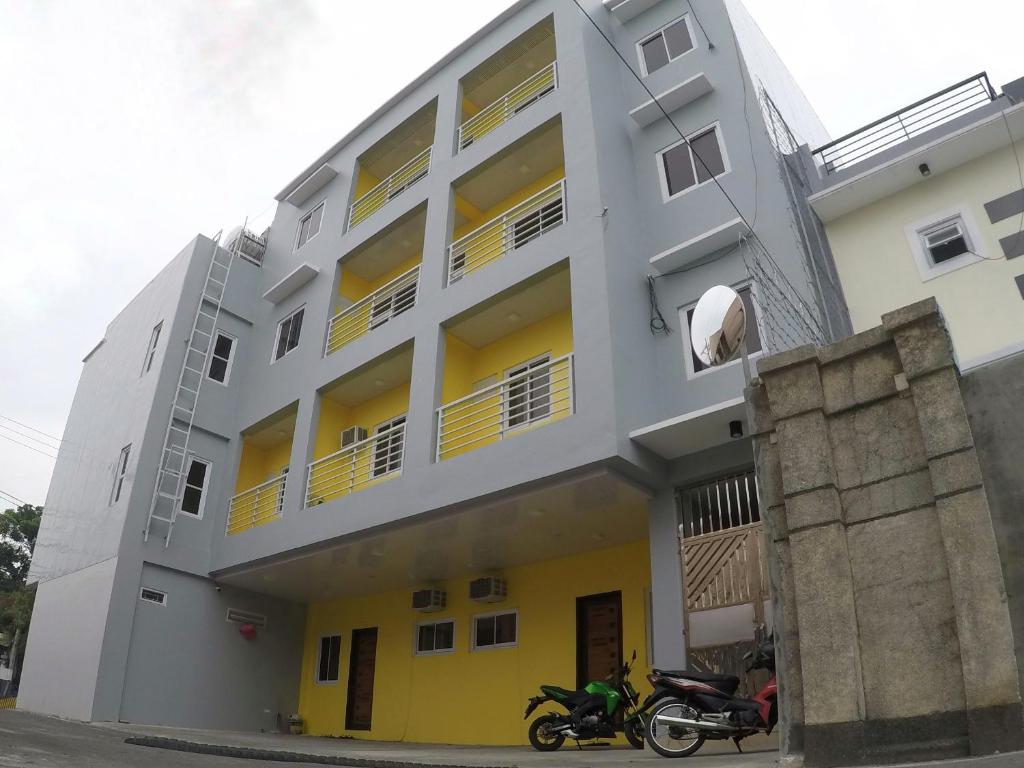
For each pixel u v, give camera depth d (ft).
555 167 45.57
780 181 36.17
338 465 47.70
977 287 32.09
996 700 13.51
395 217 49.42
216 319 54.85
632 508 34.40
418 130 54.75
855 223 36.47
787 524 17.31
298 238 59.26
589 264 35.58
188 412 50.88
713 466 31.76
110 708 41.83
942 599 15.01
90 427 56.44
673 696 24.84
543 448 33.04
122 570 44.57
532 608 41.19
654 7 46.06
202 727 45.52
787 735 15.78
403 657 46.34
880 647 15.38
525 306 40.34
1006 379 16.21
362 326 52.06
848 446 17.34
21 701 47.01
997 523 15.12
